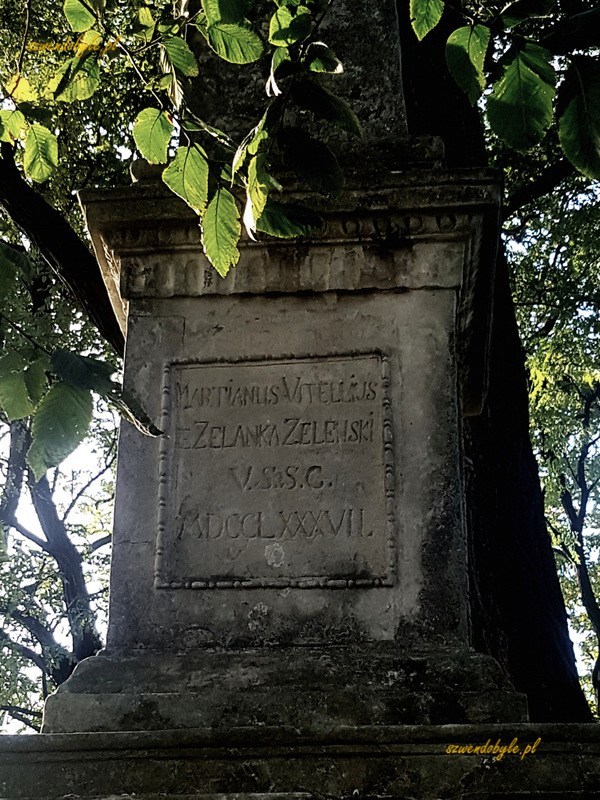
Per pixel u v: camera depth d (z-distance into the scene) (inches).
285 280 106.7
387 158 109.9
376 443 101.2
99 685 93.7
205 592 97.8
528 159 279.7
